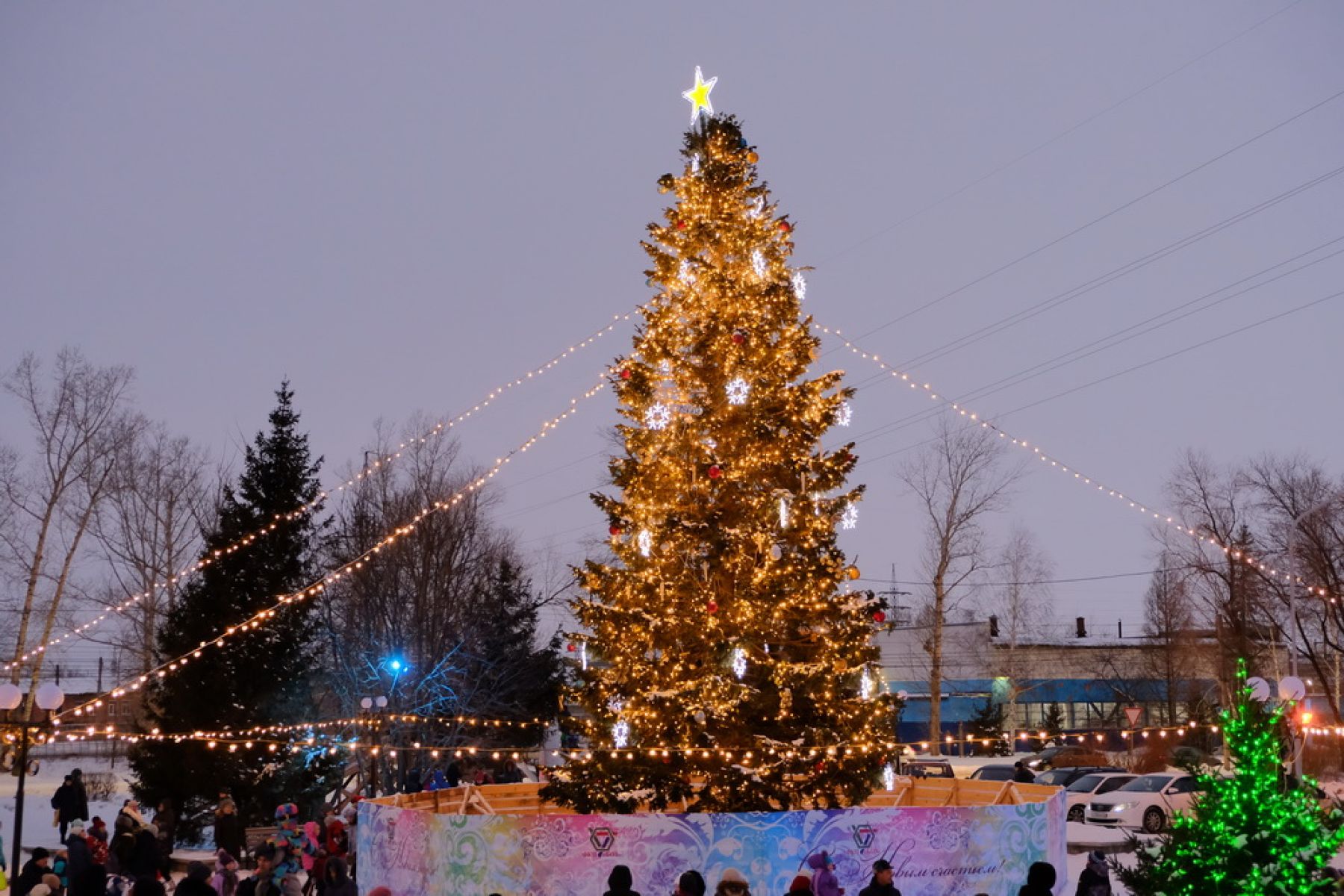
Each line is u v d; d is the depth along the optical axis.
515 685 41.47
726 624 18.22
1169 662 54.59
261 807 31.55
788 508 18.59
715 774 17.89
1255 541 45.25
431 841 16.47
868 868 16.14
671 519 18.50
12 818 33.62
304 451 33.78
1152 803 30.83
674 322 19.97
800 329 19.95
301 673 32.97
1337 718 42.81
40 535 43.94
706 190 20.17
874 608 18.81
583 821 15.85
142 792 30.88
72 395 45.16
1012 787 19.80
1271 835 10.48
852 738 18.20
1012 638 63.81
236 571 32.34
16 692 17.64
